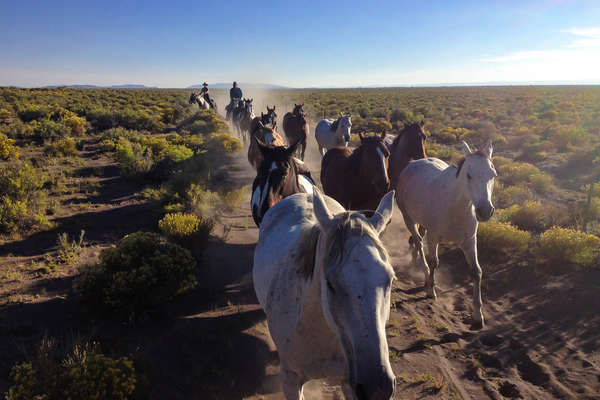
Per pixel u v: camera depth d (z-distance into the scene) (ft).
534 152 54.34
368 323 5.53
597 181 39.60
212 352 13.50
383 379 5.25
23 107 91.86
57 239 23.26
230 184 38.75
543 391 12.01
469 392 12.03
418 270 21.29
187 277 16.84
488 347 14.38
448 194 15.94
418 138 23.22
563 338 14.51
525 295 17.94
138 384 10.55
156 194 31.45
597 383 12.08
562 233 20.65
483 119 104.17
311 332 7.63
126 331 14.49
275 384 12.17
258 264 10.68
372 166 18.28
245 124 60.70
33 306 15.87
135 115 80.84
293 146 15.83
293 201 12.01
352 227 6.24
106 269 15.90
